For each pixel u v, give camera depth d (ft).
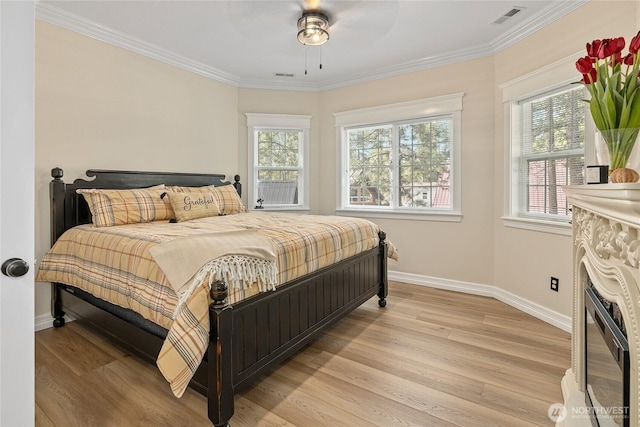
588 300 4.71
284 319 6.28
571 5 8.04
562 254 8.46
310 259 6.96
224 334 4.77
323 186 14.93
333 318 7.87
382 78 13.20
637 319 2.92
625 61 4.11
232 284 5.13
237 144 14.29
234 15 9.05
